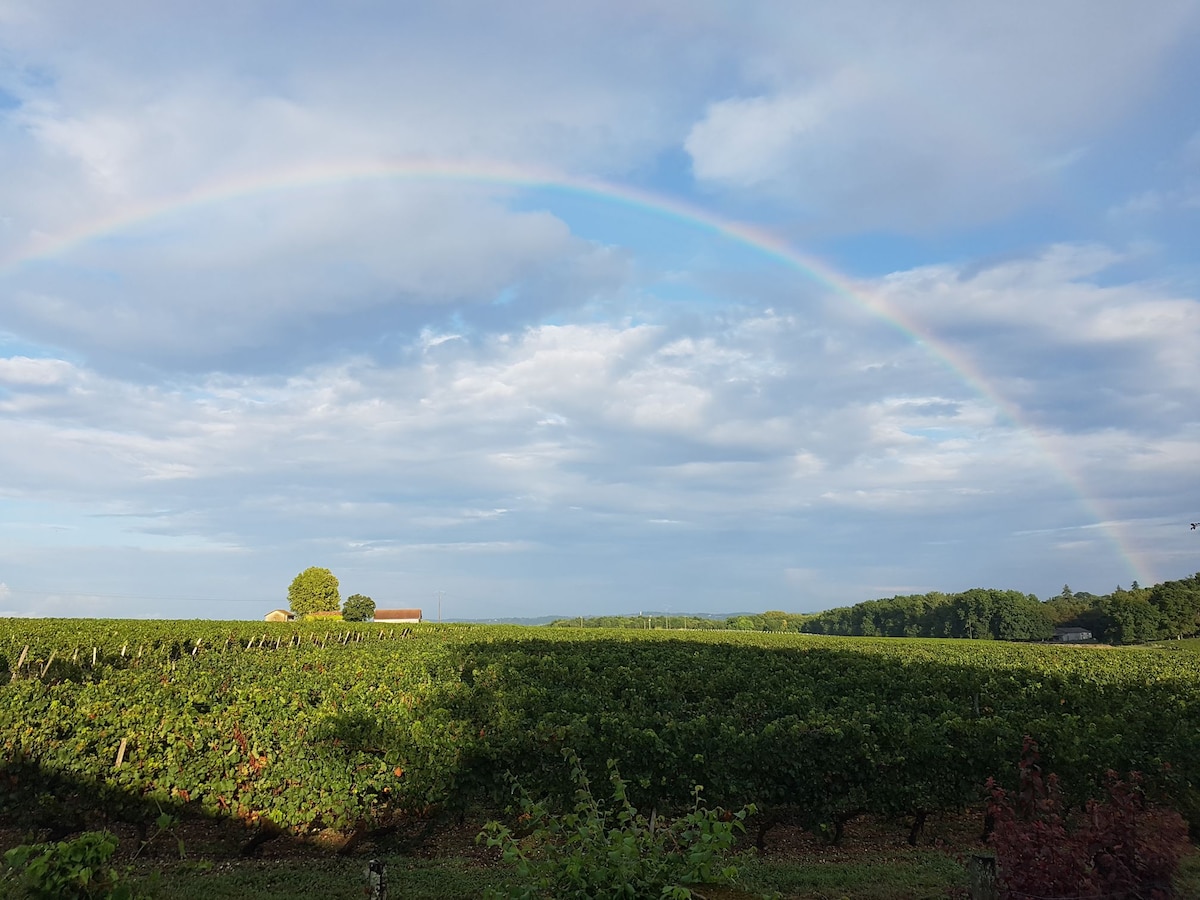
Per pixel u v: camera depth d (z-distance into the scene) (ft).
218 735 39.14
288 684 55.52
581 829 19.20
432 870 34.42
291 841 40.47
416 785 39.14
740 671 83.76
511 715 45.62
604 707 52.54
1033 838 21.72
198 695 44.01
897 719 46.03
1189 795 38.70
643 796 40.22
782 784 40.55
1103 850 21.36
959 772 40.45
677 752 40.70
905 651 162.71
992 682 72.43
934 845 42.83
